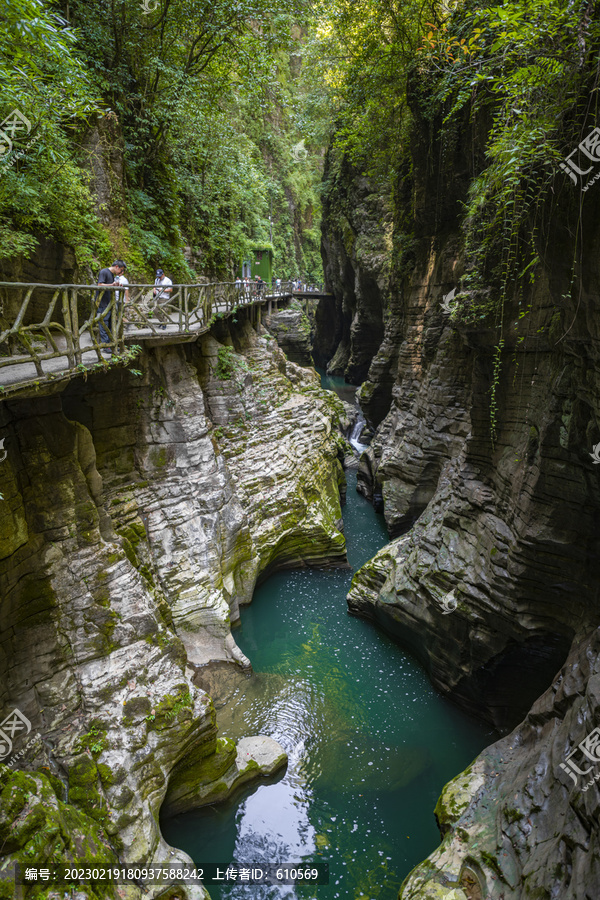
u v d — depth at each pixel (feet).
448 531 34.40
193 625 34.58
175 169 60.08
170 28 45.62
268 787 27.68
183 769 24.84
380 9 43.21
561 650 26.96
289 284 136.77
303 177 180.34
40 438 22.59
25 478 22.02
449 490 36.96
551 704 22.95
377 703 33.68
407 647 38.52
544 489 24.14
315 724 31.78
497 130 21.35
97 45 40.19
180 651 26.61
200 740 24.98
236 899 22.88
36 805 16.57
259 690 34.17
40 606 21.70
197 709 24.76
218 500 36.76
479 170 33.53
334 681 35.58
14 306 24.22
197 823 25.35
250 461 47.29
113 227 40.70
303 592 47.03
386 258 76.28
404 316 57.98
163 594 32.65
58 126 26.63
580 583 24.34
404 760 29.35
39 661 21.36
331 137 89.86
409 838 25.27
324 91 75.00
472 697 32.22
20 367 21.83
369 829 25.66
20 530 21.04
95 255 36.04
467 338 31.30
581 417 21.29
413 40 42.96
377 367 68.39
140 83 47.34
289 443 54.13
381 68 47.91
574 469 22.49
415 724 31.96
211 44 48.37
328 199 111.75
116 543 26.04
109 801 20.29
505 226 24.62
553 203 19.65
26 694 20.72
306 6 47.14
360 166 86.17
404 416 54.80
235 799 26.78
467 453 33.78
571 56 16.49
